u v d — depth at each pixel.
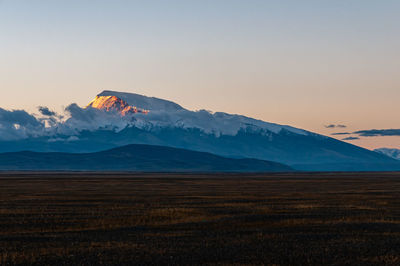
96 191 108.81
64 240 39.03
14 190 112.44
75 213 58.53
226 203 74.12
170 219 53.06
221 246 36.09
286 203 74.19
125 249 35.00
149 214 57.34
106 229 45.56
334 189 120.75
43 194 96.69
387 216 55.72
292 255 33.00
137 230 44.78
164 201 78.38
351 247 35.75
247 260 31.62
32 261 31.36
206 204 72.19
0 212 59.47
